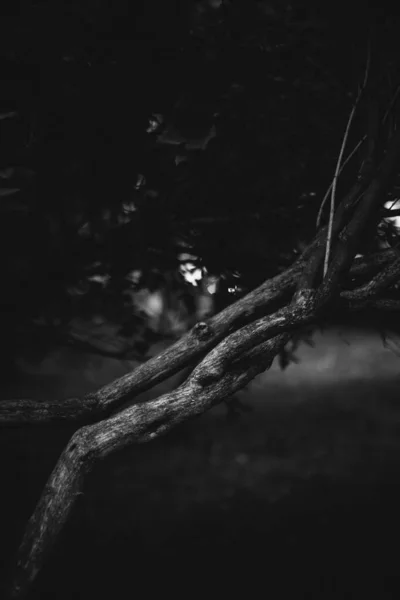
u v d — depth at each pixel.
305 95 2.84
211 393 2.06
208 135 2.49
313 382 9.14
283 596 2.87
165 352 2.26
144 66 2.83
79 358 8.64
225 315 2.30
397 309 2.21
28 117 2.75
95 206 3.09
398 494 4.14
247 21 2.73
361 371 9.99
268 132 2.83
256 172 3.03
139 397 6.89
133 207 3.22
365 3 2.42
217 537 3.53
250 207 3.17
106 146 2.98
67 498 1.97
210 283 3.41
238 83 2.77
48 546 1.94
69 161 2.91
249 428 6.07
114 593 2.90
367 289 2.19
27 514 3.71
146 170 3.06
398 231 2.95
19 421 2.09
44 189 2.89
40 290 3.24
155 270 3.39
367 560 3.21
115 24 2.76
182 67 2.80
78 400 2.17
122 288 3.36
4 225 2.91
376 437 5.70
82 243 3.15
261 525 3.69
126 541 3.48
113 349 4.43
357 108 2.55
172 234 3.24
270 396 8.05
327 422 6.39
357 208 2.25
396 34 2.39
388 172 2.18
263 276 3.33
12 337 3.34
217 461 4.96
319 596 2.86
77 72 2.77
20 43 2.64
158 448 5.31
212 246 3.28
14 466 4.60
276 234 3.23
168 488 4.36
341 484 4.39
